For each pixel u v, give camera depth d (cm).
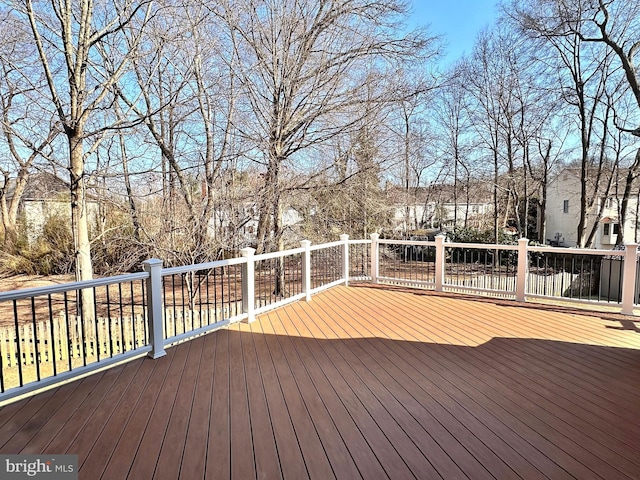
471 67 1603
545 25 1190
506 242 1606
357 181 1014
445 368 328
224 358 354
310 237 1000
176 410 258
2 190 1233
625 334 419
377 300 588
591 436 225
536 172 1738
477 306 547
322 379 307
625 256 488
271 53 852
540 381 302
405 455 207
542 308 534
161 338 357
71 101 699
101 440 223
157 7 729
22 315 906
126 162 844
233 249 891
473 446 215
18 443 220
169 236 862
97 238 819
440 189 1889
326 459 204
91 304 738
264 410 257
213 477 190
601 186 1636
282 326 456
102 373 318
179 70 873
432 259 1510
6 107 730
